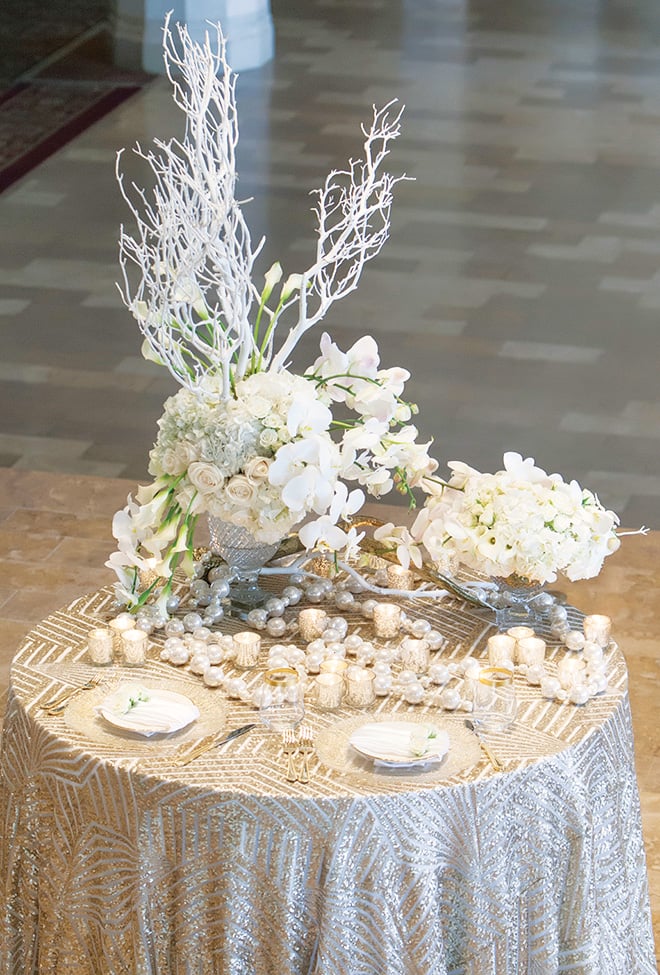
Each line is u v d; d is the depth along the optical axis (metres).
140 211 8.73
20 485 5.55
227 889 2.40
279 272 2.96
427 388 6.48
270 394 2.80
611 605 4.74
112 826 2.47
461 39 12.82
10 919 2.66
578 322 7.25
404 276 7.81
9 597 4.73
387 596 3.07
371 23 13.33
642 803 3.77
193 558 3.03
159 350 2.84
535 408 6.31
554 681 2.68
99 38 12.59
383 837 2.38
